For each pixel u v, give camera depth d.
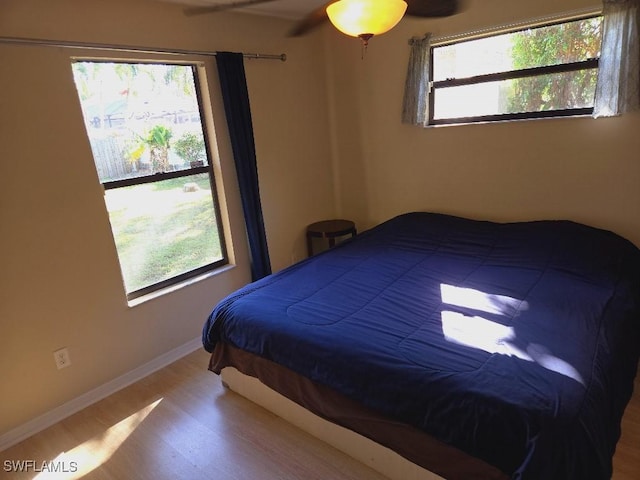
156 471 1.84
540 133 2.76
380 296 2.19
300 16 3.15
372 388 1.58
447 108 3.16
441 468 1.47
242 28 2.94
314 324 1.92
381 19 1.48
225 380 2.37
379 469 1.73
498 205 3.06
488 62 2.90
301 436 1.99
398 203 3.60
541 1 2.54
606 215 2.64
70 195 2.19
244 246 3.18
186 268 2.91
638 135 2.42
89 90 2.29
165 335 2.71
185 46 2.62
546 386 1.40
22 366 2.11
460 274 2.42
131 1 2.33
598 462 1.28
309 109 3.55
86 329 2.33
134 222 2.57
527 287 2.17
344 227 3.54
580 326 1.79
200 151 2.89
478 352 1.62
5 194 1.97
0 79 1.90
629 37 2.25
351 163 3.77
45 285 2.15
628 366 1.87
